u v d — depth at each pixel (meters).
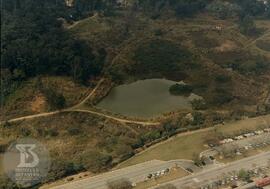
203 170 188.50
